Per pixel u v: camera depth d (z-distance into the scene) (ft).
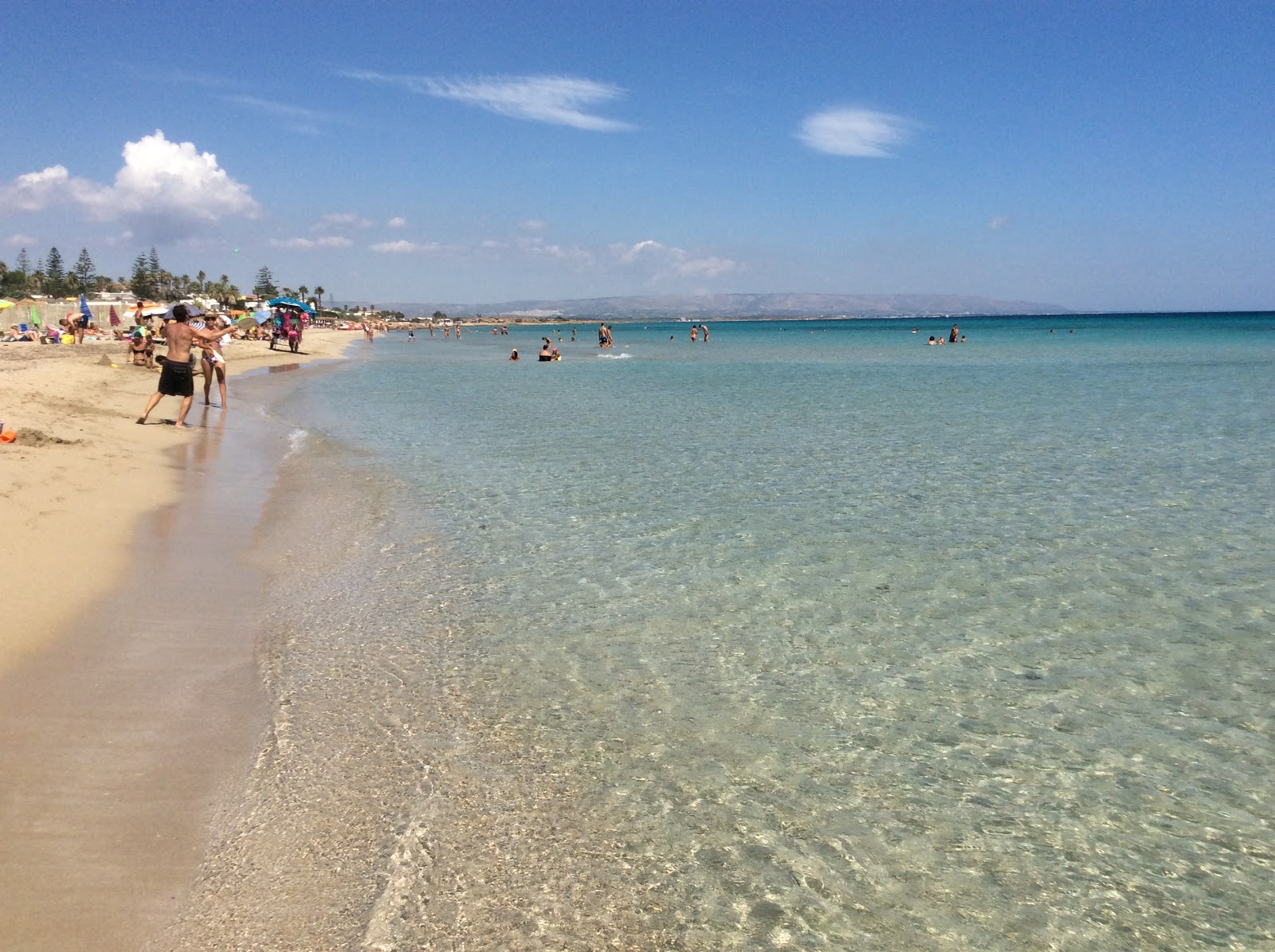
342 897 11.50
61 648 19.15
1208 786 14.80
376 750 15.55
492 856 12.55
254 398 84.02
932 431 57.67
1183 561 27.71
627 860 12.59
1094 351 185.06
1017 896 11.94
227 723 16.34
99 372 85.71
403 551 28.48
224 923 10.86
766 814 13.83
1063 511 34.50
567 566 26.86
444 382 108.17
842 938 11.05
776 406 75.10
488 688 18.25
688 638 21.15
